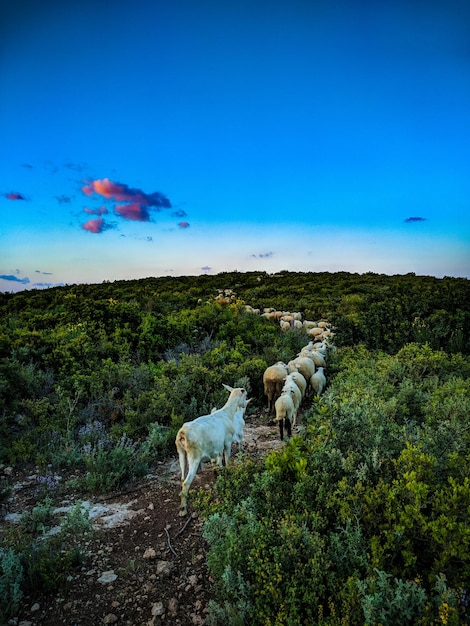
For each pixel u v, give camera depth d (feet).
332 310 83.51
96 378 30.99
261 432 27.86
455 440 17.37
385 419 19.65
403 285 66.28
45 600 13.25
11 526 16.83
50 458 22.50
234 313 60.80
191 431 18.17
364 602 10.41
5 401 27.02
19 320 45.11
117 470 20.79
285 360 41.83
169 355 40.70
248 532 13.75
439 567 11.51
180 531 16.70
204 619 12.45
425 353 34.06
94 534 16.53
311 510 14.55
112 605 13.09
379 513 13.55
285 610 11.30
